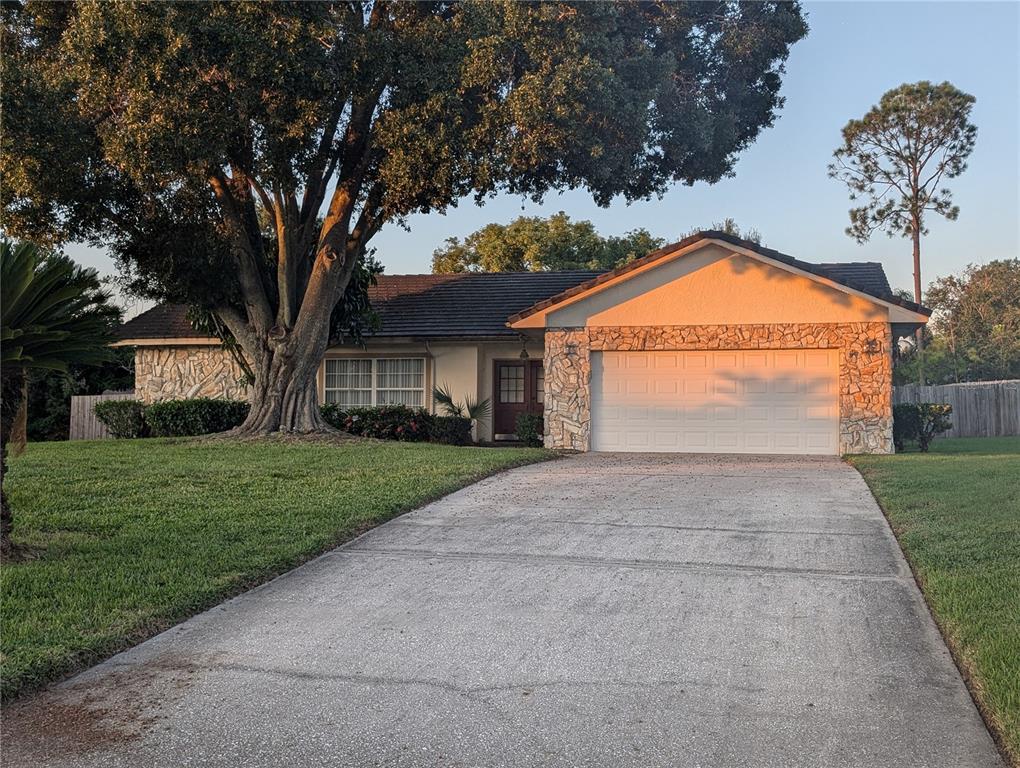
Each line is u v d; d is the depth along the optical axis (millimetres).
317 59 15156
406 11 16781
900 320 17453
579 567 7941
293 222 18969
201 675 5555
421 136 15398
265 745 4645
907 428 19250
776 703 5066
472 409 22500
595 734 4727
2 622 6184
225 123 14930
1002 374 51438
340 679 5480
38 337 7391
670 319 18391
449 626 6422
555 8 15398
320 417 19344
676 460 16281
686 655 5809
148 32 14180
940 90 42656
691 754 4488
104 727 4855
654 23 18812
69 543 8461
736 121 21375
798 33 20328
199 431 22297
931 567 7449
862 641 6004
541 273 26297
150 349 24547
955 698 5090
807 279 17781
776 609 6695
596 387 18781
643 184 20984
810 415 17828
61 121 15117
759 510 10469
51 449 16953
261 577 7582
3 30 17062
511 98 15398
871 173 44750
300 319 18938
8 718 4965
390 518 10047
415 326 22922
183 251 17984
